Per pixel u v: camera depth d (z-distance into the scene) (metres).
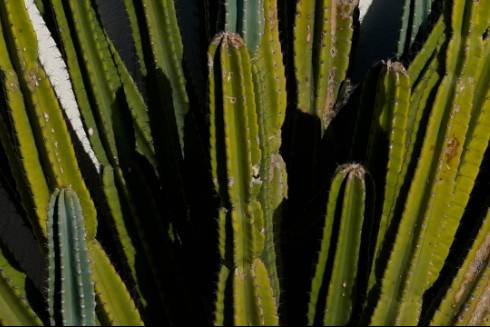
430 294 2.79
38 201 2.45
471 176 2.62
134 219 2.76
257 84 2.40
